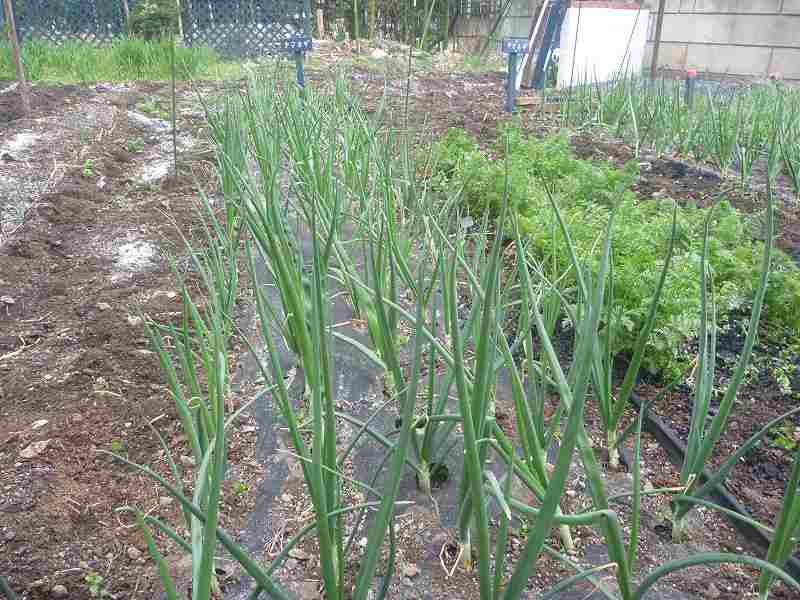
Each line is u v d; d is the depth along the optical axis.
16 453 2.09
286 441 2.21
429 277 3.01
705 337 1.74
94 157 4.88
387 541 1.82
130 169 4.94
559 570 1.73
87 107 6.23
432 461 2.09
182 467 2.10
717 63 10.59
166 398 2.41
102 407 2.34
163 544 1.83
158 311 2.95
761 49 10.09
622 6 9.07
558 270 2.85
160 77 8.12
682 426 2.28
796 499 1.35
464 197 3.70
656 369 2.44
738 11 10.16
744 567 1.75
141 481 2.04
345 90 4.87
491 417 1.54
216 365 1.61
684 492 1.71
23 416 2.28
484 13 10.31
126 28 10.98
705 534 1.86
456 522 1.89
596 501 1.41
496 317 1.65
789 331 2.81
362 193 2.81
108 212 4.11
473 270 2.35
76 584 1.68
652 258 2.68
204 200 2.75
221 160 3.39
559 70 8.80
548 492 1.14
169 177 4.63
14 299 3.07
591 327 1.10
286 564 1.76
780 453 2.15
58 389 2.43
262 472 2.09
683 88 8.44
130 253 3.57
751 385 2.50
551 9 8.63
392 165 3.69
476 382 1.41
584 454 1.40
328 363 1.37
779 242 3.64
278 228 2.21
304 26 10.09
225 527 1.88
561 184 3.90
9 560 1.72
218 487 1.14
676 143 5.51
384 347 2.18
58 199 4.07
